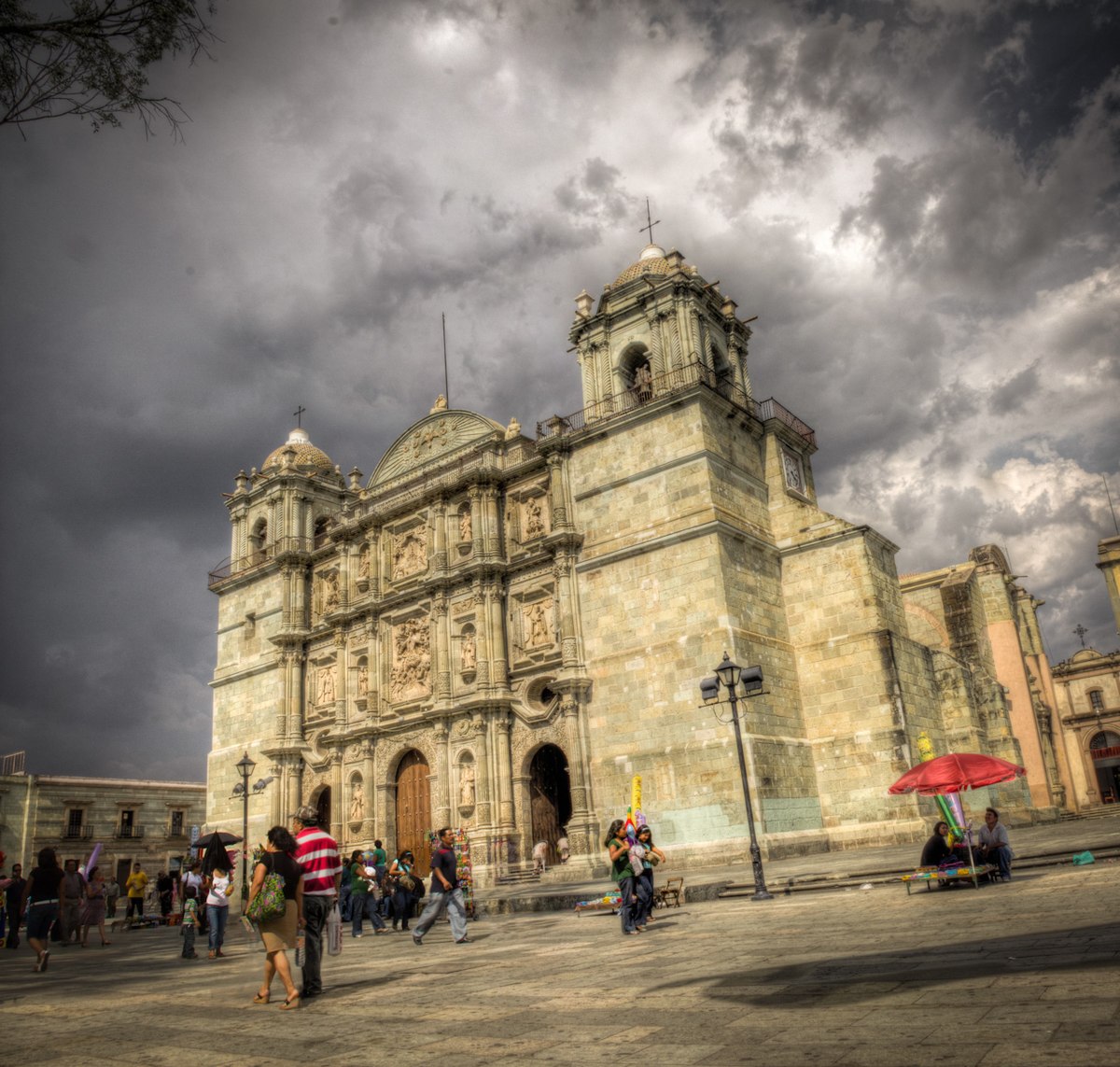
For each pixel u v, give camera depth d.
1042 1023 6.78
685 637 39.16
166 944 28.98
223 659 61.72
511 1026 9.09
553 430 45.75
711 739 37.41
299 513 60.69
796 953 12.11
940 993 8.26
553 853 43.59
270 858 12.12
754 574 41.50
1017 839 31.98
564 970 13.16
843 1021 7.60
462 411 51.69
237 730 58.91
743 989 9.73
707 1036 7.64
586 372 46.97
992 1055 6.11
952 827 20.20
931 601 57.16
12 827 69.19
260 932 12.02
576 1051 7.61
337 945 15.84
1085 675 89.19
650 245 50.41
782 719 39.84
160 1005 12.84
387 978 14.23
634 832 18.39
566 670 41.69
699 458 40.72
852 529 42.16
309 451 64.38
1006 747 51.38
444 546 48.62
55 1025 11.49
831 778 40.16
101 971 19.98
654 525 41.41
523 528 47.06
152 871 75.31
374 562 52.34
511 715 44.53
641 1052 7.33
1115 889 15.35
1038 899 15.27
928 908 15.89
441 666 46.66
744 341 48.88
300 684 55.56
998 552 67.38
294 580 57.34
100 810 74.06
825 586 42.41
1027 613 75.31
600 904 25.22
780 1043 7.11
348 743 51.19
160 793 77.56
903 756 38.56
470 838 42.81
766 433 46.28
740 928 16.36
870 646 40.53
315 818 13.73
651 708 39.41
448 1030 9.26
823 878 24.23
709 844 36.16
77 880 28.44
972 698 47.81
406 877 26.31
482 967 14.64
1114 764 85.75
